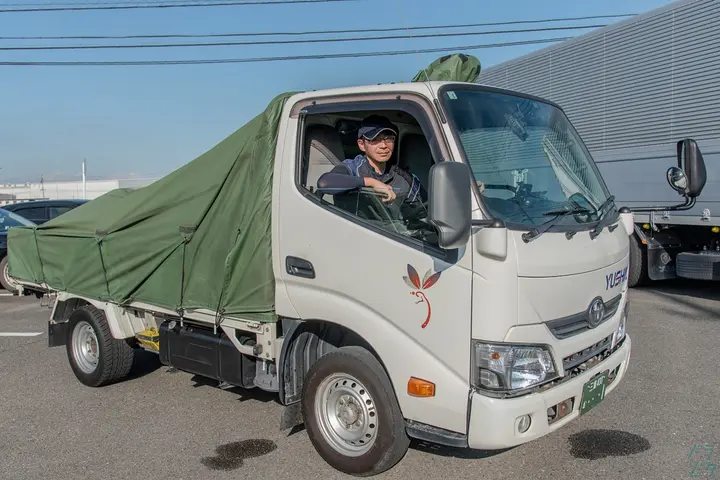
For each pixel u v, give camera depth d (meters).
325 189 3.62
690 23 11.03
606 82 12.82
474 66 4.34
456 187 2.96
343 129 4.20
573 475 3.96
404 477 3.97
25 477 4.14
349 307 3.72
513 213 3.41
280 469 4.17
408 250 3.44
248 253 4.23
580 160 4.44
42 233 6.21
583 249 3.59
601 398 3.78
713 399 5.20
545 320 3.32
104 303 5.57
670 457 4.18
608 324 3.86
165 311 4.98
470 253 3.21
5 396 5.77
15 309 10.23
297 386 4.22
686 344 6.85
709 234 9.45
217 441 4.66
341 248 3.73
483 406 3.21
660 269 9.91
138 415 5.22
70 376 6.36
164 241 4.83
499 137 3.72
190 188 4.66
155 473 4.16
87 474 4.17
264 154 4.15
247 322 4.31
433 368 3.38
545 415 3.33
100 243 5.39
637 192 10.02
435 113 3.48
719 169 8.77
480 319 3.19
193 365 4.91
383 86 3.72
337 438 4.01
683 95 11.20
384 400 3.65
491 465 4.11
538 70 14.66
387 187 3.62
